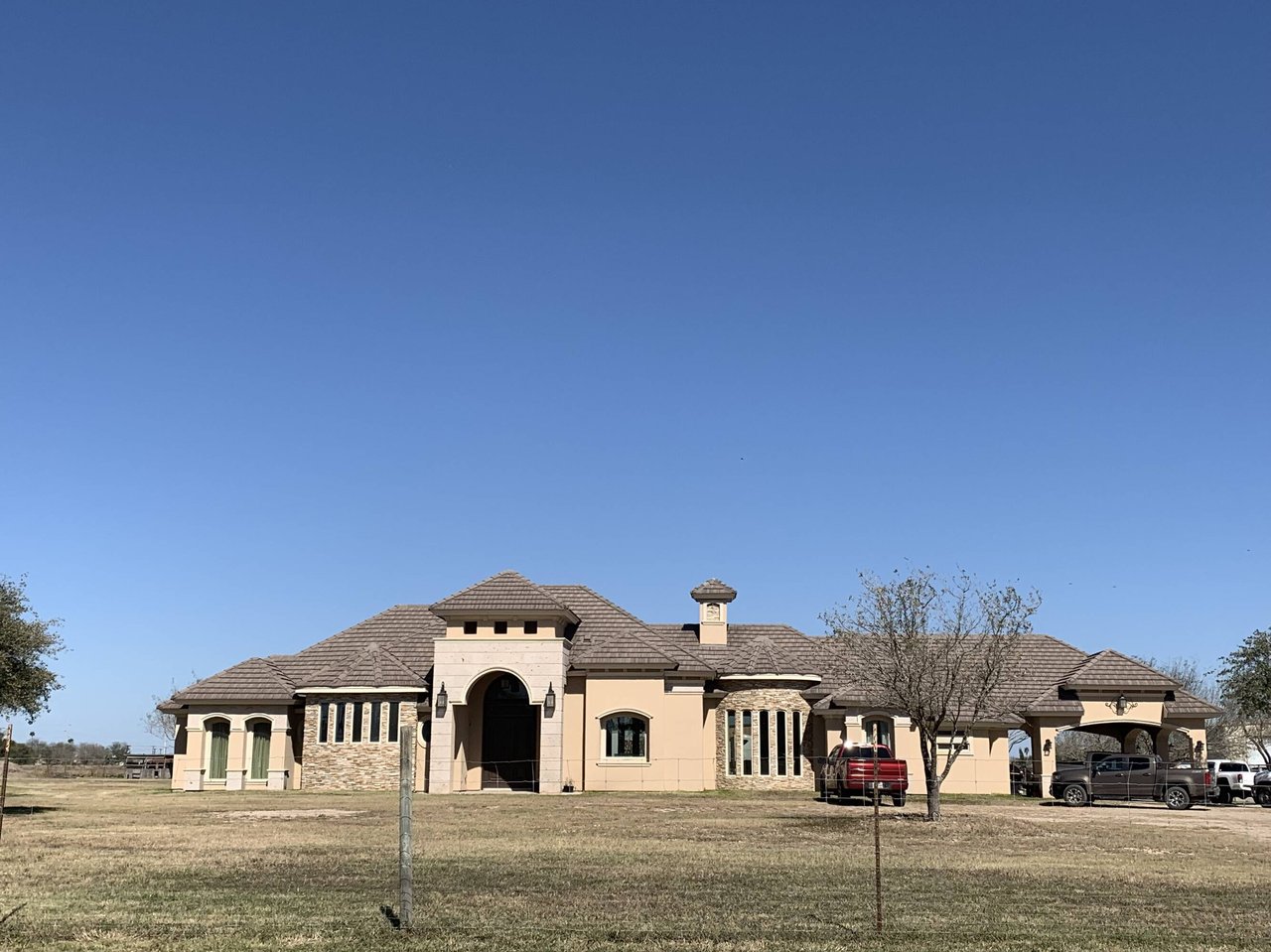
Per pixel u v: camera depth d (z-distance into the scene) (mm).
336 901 16781
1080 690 51000
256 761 52188
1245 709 56062
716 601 55125
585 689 50188
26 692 32562
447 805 39219
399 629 55062
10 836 26656
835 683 50906
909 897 17891
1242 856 25438
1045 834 29891
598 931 14680
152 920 15109
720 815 34906
